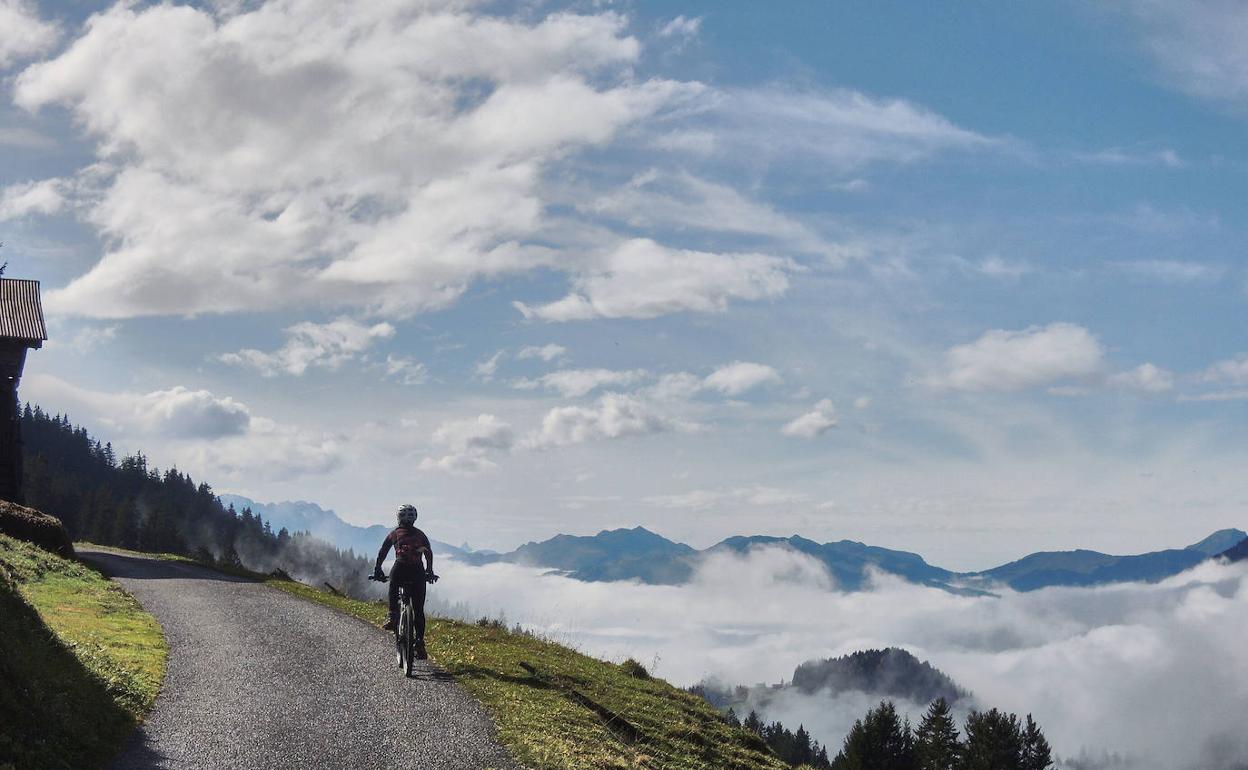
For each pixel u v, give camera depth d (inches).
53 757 316.5
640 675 791.1
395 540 552.7
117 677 443.8
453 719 436.1
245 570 1350.9
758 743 671.8
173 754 354.3
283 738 385.4
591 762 405.4
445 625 806.5
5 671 352.8
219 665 535.5
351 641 649.6
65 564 944.3
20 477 1680.6
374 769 350.9
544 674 613.6
